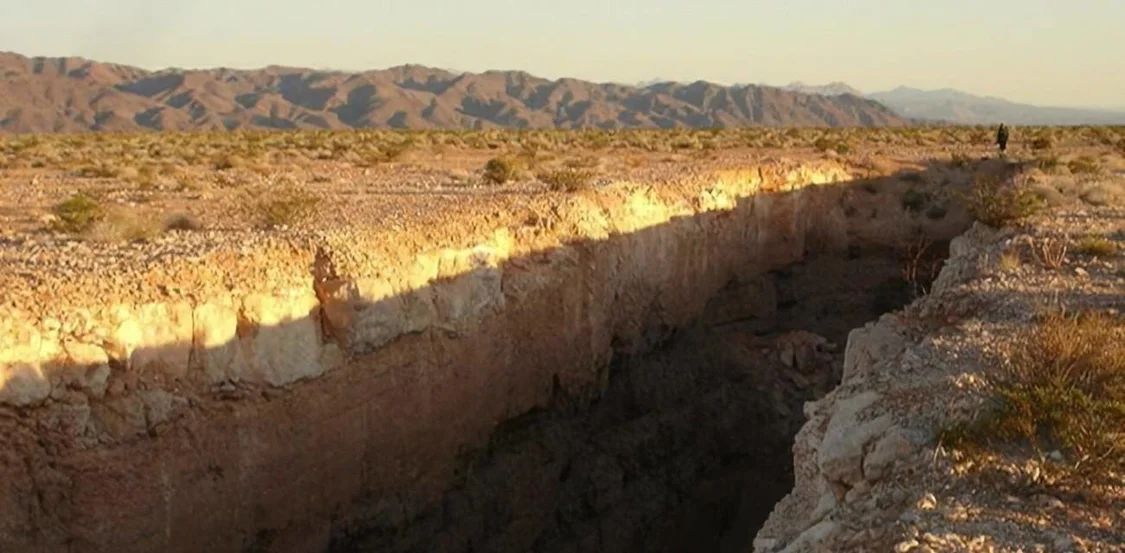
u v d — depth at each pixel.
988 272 17.19
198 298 13.77
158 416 12.92
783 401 29.45
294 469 14.83
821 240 35.66
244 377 14.10
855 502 8.38
